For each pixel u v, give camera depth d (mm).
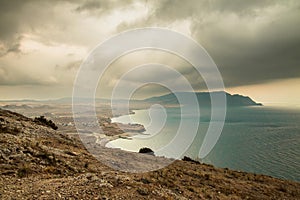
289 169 44656
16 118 27203
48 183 9742
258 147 63781
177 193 12492
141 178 13367
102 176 11031
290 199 16656
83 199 8156
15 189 8781
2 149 13680
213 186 16469
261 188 18438
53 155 15258
